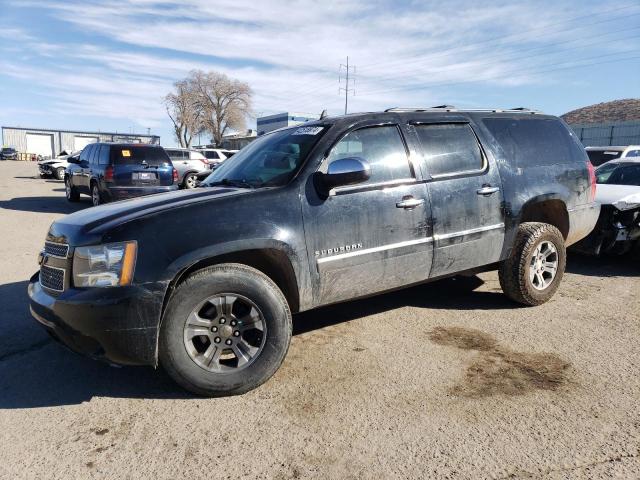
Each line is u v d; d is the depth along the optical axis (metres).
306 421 3.07
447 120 4.52
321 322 4.77
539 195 4.86
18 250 8.03
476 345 4.17
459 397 3.32
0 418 3.16
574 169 5.25
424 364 3.82
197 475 2.60
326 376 3.65
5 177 29.03
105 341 3.13
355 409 3.20
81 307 3.09
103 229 3.22
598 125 37.06
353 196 3.82
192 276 3.27
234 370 3.37
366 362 3.87
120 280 3.12
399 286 4.19
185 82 76.19
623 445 2.77
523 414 3.10
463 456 2.71
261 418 3.11
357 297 4.00
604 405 3.19
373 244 3.91
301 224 3.59
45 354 4.11
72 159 14.60
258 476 2.58
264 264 3.70
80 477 2.59
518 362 3.83
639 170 7.75
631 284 5.91
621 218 6.35
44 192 19.28
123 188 12.09
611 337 4.29
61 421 3.12
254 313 3.40
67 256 3.25
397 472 2.59
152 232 3.21
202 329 3.33
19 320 4.86
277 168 3.90
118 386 3.57
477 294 5.54
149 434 2.96
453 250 4.34
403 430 2.95
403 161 4.14
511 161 4.79
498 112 5.02
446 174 4.34
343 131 3.94
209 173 5.01
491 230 4.57
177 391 3.49
